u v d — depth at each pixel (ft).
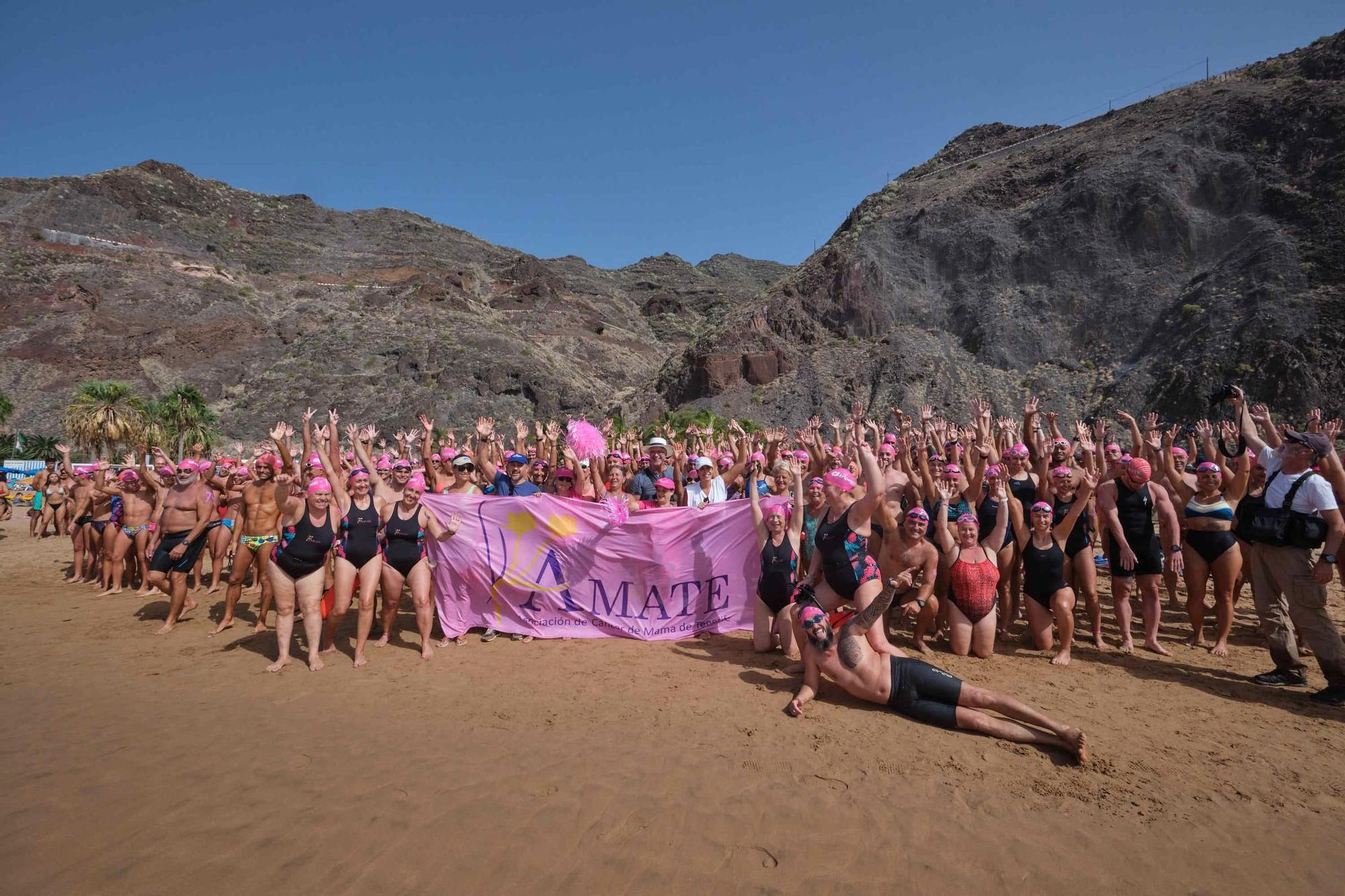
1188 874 11.24
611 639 26.08
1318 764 15.14
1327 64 241.35
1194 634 24.44
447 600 26.03
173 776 14.10
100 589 36.09
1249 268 190.49
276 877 10.76
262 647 24.64
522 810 12.85
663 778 14.16
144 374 312.09
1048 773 14.58
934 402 205.87
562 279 532.32
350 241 566.36
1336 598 30.12
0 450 200.85
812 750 15.55
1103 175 241.96
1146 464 23.30
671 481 28.73
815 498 26.13
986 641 22.75
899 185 328.29
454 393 309.63
